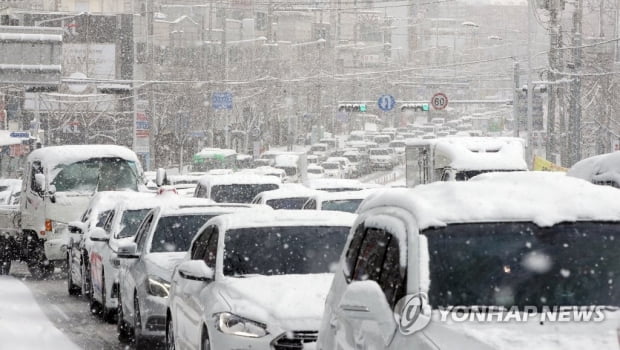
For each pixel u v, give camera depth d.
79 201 45.34
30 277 45.91
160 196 30.95
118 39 137.25
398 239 10.70
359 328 10.61
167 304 20.73
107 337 26.89
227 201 43.97
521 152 52.69
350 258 11.97
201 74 157.50
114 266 29.05
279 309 16.22
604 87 105.06
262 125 177.12
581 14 81.75
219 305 16.67
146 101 136.75
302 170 116.19
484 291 10.29
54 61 67.12
